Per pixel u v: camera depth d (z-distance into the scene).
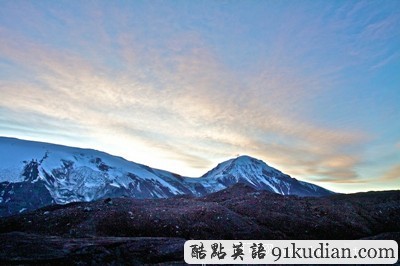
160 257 26.64
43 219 37.41
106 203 43.31
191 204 46.41
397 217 47.19
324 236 38.91
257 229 37.94
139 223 37.38
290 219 42.34
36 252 23.31
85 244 25.89
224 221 39.00
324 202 51.38
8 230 34.78
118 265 24.86
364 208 50.34
